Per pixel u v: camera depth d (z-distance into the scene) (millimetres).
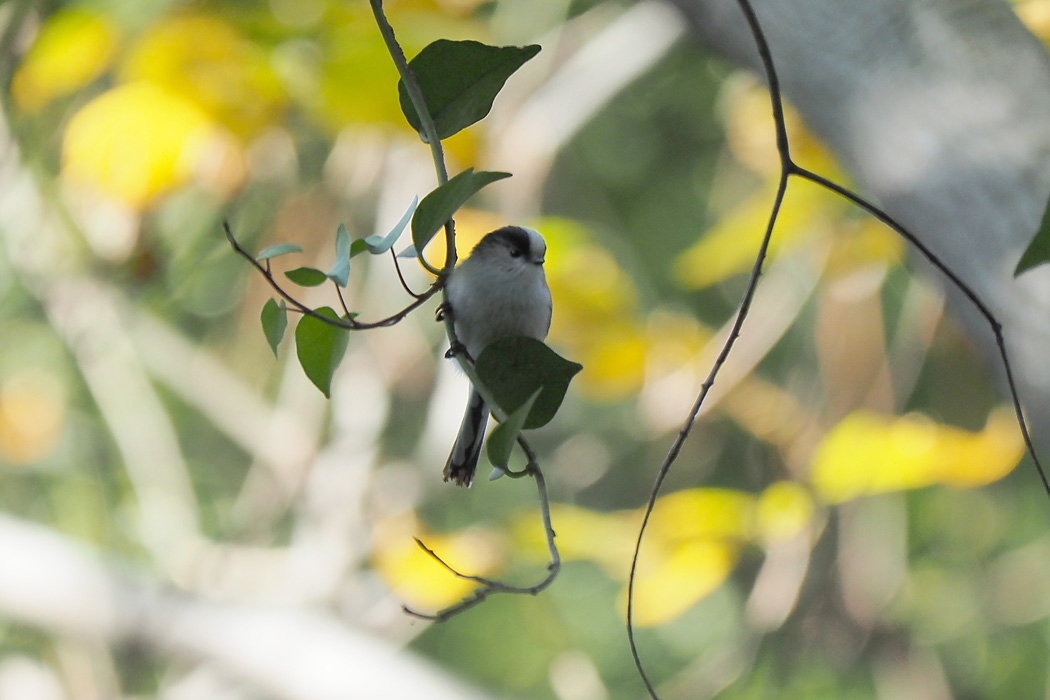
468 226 7824
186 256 9969
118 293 9789
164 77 6766
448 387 9914
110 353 10477
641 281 12086
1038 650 12789
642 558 7609
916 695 11742
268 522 10703
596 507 12961
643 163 12625
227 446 12539
